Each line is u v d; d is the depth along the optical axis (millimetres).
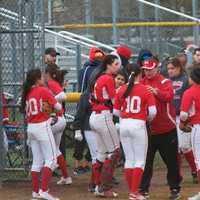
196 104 22719
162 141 23734
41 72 24797
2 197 25016
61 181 27672
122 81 25406
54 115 26109
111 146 24406
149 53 24141
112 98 23875
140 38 45000
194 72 22750
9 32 27453
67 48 44344
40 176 25078
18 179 28062
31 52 28031
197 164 23000
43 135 23797
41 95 23703
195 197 23359
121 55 27406
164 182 28234
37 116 23844
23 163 28062
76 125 26016
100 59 26656
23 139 27938
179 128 24953
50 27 43625
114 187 27078
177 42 45219
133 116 22891
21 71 28078
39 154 24297
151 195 24984
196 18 44594
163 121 23469
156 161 34375
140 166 23031
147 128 23391
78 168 30828
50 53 28719
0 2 29047
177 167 23859
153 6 46094
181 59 28625
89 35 47688
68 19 51844
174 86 27203
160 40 44344
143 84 23344
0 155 27516
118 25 42281
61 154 27359
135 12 46750
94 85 24203
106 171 24516
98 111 24094
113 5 44656
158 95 23141
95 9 48562
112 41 46156
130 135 22969
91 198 24609
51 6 47406
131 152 23250
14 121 28906
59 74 26453
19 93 28719
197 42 43500
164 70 28609
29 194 25531
